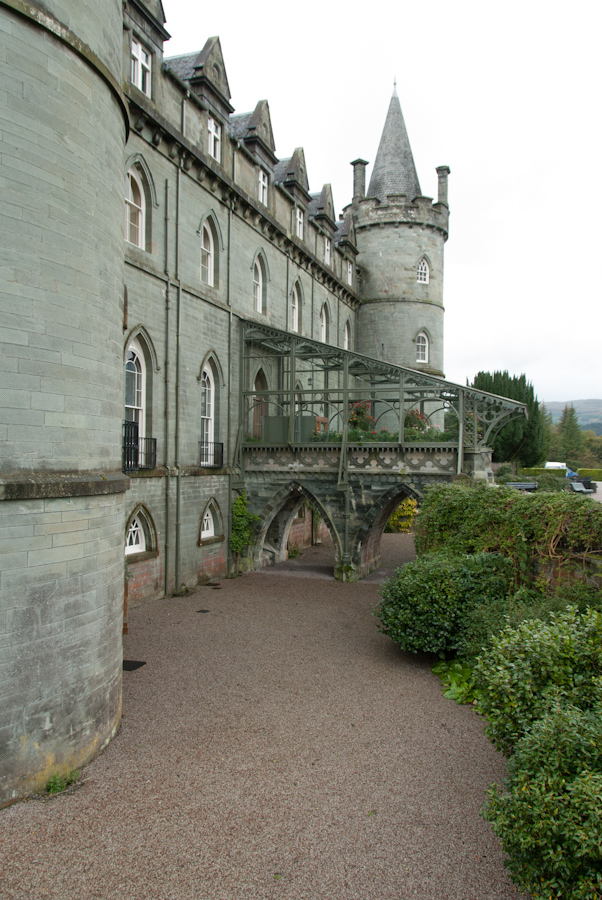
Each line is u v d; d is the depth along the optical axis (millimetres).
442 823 6355
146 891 5316
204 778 7199
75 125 7215
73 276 7188
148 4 15469
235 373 20766
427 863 5719
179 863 5684
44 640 6723
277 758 7730
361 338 36156
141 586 15820
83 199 7352
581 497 10867
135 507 15359
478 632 10281
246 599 16938
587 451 92812
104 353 7820
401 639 11266
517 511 11922
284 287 25172
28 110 6609
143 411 16062
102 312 7766
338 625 14383
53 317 6898
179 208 17094
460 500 13891
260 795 6855
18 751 6484
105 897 5230
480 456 19219
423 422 23047
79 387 7273
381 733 8516
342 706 9469
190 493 17906
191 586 18094
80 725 7266
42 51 6762
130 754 7730
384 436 21141
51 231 6887
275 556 23062
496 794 5176
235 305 20672
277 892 5328
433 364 36188
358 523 20062
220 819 6375
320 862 5723
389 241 35562
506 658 6145
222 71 19359
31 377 6633
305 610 15812
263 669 11133
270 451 21000
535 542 11422
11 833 6012
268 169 23125
